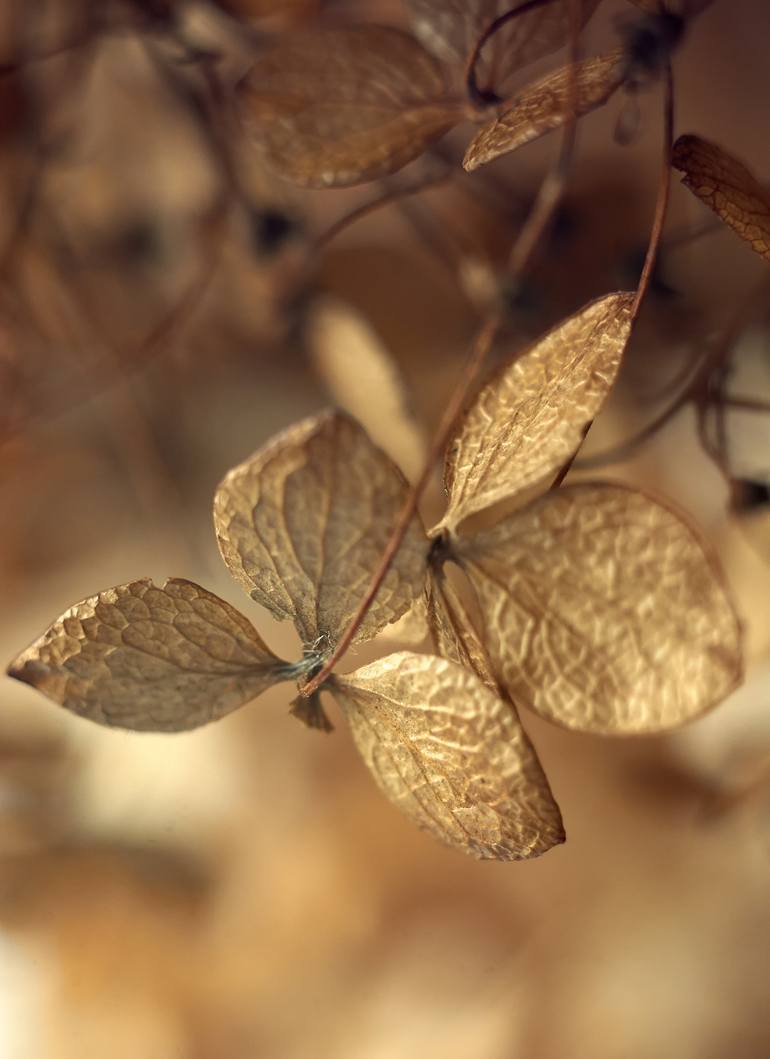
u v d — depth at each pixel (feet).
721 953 0.82
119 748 1.03
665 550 0.53
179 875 0.95
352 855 0.93
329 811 0.96
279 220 0.95
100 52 1.11
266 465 0.52
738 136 1.14
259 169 1.01
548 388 0.54
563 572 0.53
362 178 0.58
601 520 0.53
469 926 0.89
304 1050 0.85
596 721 0.53
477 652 0.54
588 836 0.91
